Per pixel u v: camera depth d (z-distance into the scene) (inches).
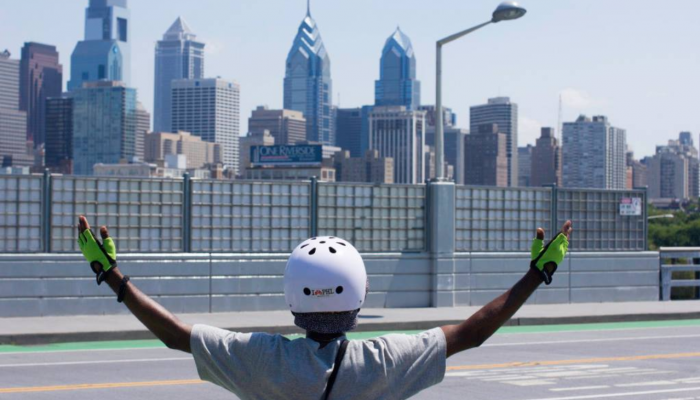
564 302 856.9
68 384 435.2
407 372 126.2
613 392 431.8
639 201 904.9
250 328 634.8
